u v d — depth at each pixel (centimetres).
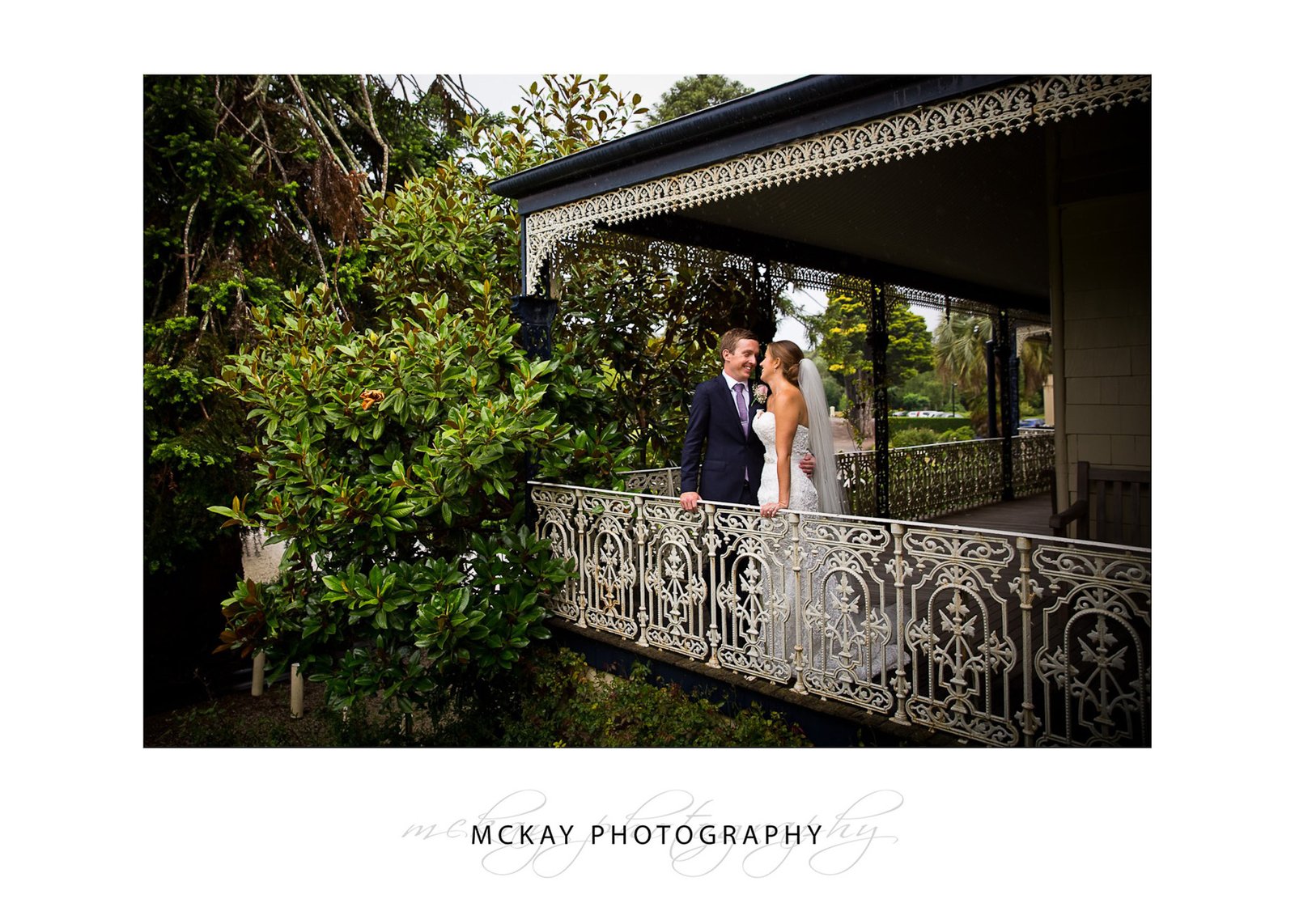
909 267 898
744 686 397
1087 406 514
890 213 619
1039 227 671
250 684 840
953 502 1084
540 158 746
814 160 392
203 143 730
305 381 534
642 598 461
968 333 3359
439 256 659
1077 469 505
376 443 540
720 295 727
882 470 906
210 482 721
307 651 534
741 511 404
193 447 689
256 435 727
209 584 809
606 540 502
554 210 543
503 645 485
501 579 504
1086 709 357
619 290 716
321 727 689
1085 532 501
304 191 862
